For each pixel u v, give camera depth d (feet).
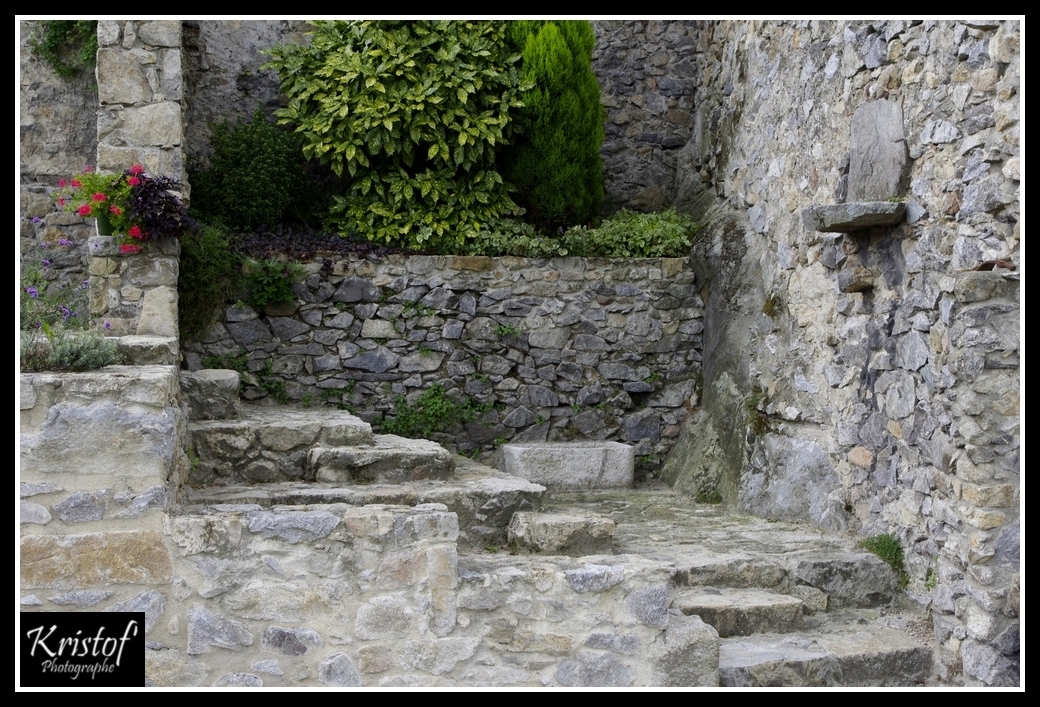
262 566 13.04
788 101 20.95
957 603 14.34
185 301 21.48
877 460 17.24
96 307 19.56
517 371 23.91
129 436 13.00
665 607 13.29
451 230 23.93
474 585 13.20
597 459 23.27
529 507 17.46
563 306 24.06
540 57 24.16
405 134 23.77
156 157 20.79
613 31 27.45
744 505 20.80
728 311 23.21
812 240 19.58
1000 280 14.11
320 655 13.01
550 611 13.28
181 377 18.61
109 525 12.91
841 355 18.47
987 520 13.92
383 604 13.09
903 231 16.47
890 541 16.51
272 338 22.76
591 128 24.99
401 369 23.35
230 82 25.34
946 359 14.83
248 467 17.52
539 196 24.73
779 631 15.03
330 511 13.51
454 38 23.84
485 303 23.72
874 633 15.14
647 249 24.43
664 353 24.47
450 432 23.62
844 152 18.37
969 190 14.73
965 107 14.87
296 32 25.71
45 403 12.87
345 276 23.12
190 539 12.92
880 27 17.11
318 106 24.25
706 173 26.16
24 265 23.91
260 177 23.29
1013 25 13.89
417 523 13.20
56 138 24.18
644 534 18.37
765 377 21.24
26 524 12.77
